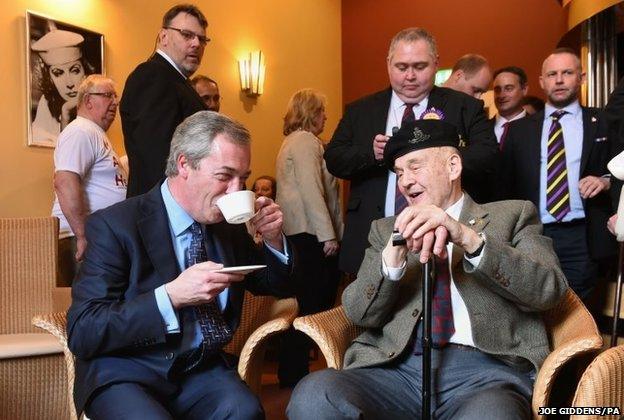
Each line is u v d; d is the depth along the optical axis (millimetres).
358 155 2703
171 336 1775
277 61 6082
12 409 2455
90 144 3242
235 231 2029
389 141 2016
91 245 1781
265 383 3975
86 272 1762
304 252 3730
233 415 1728
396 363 1946
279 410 3377
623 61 4863
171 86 2746
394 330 1947
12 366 2457
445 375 1864
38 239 3002
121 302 1733
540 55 6094
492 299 1867
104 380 1708
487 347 1834
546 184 3064
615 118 2971
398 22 6727
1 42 3719
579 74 3102
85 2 4230
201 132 1736
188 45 2869
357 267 2732
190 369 1829
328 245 3682
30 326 2938
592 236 2922
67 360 1963
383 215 2689
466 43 6410
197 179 1746
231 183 1752
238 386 1810
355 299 1939
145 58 4715
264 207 2027
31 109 3846
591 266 2969
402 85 2703
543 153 3111
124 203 1848
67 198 3150
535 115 3207
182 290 1663
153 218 1817
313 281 3727
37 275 2975
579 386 1396
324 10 6750
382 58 6812
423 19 6613
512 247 1869
